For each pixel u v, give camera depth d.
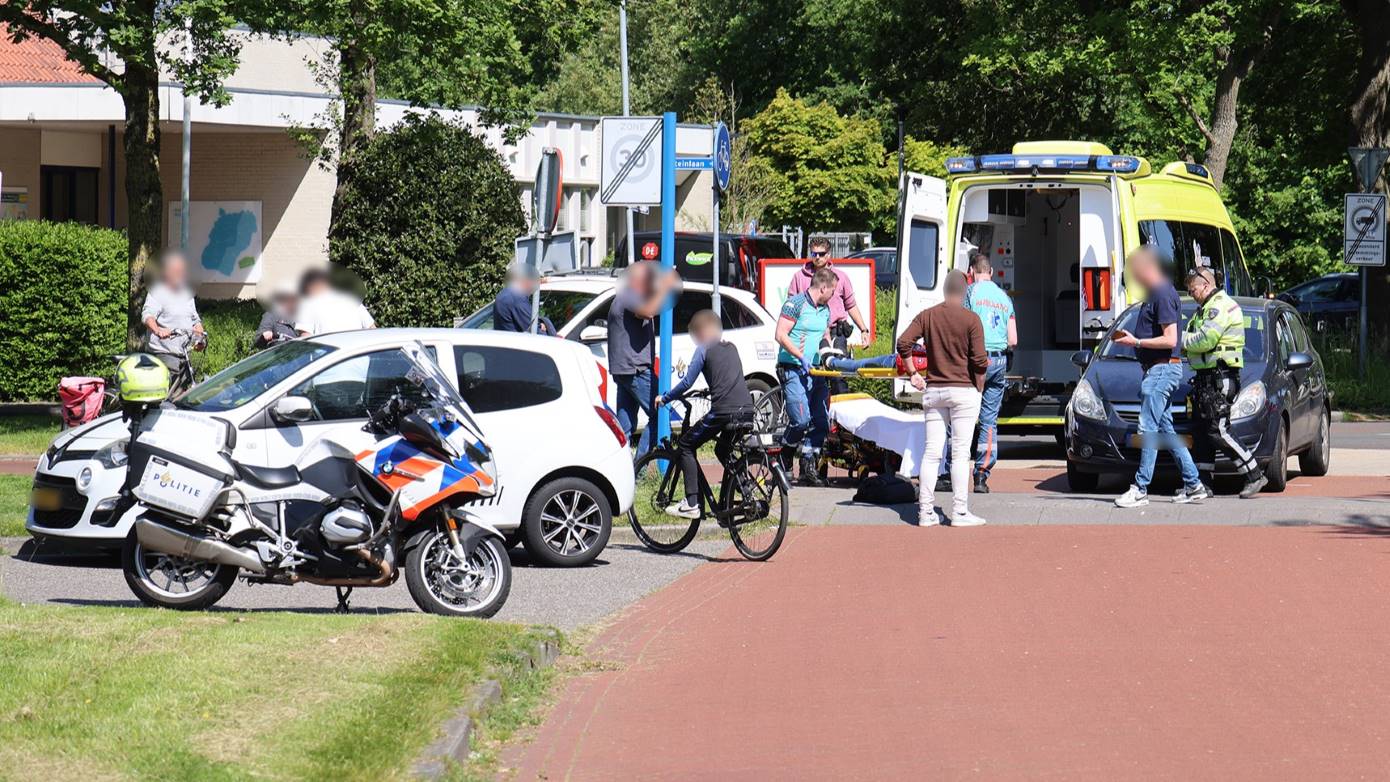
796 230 56.59
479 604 12.92
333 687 9.78
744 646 12.22
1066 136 64.88
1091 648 11.77
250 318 40.62
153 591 12.78
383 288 30.77
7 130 47.19
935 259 24.27
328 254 31.62
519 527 16.02
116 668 10.00
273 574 12.41
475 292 31.25
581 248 55.44
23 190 47.53
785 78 84.81
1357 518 17.50
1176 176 25.53
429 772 8.23
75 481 15.41
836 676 11.12
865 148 71.31
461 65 31.42
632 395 19.89
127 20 26.70
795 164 71.31
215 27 27.64
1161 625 12.53
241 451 14.34
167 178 49.38
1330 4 44.88
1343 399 33.59
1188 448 19.33
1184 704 10.09
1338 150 50.69
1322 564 14.90
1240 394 19.55
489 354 15.98
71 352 33.31
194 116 43.31
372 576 12.40
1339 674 10.80
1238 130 63.12
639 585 15.10
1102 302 23.23
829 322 21.81
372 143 31.56
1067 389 24.19
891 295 37.28
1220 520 17.66
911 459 19.47
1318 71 48.38
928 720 9.84
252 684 9.75
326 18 28.81
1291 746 9.06
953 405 17.70
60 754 8.18
